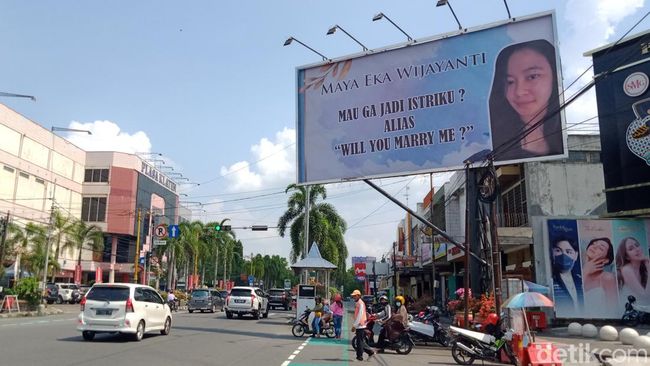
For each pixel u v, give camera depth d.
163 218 86.56
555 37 20.56
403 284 62.09
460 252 32.19
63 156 68.62
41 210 62.88
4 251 43.59
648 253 24.33
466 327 17.55
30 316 29.39
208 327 23.47
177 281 79.62
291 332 22.58
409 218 63.97
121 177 74.75
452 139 21.55
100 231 62.34
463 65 21.78
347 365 13.20
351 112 23.59
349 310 51.66
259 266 114.62
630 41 23.53
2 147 55.69
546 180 27.95
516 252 30.55
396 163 22.38
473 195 21.41
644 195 22.72
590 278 24.56
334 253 43.69
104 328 16.03
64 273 67.81
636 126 23.19
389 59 23.16
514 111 20.75
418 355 15.88
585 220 25.11
